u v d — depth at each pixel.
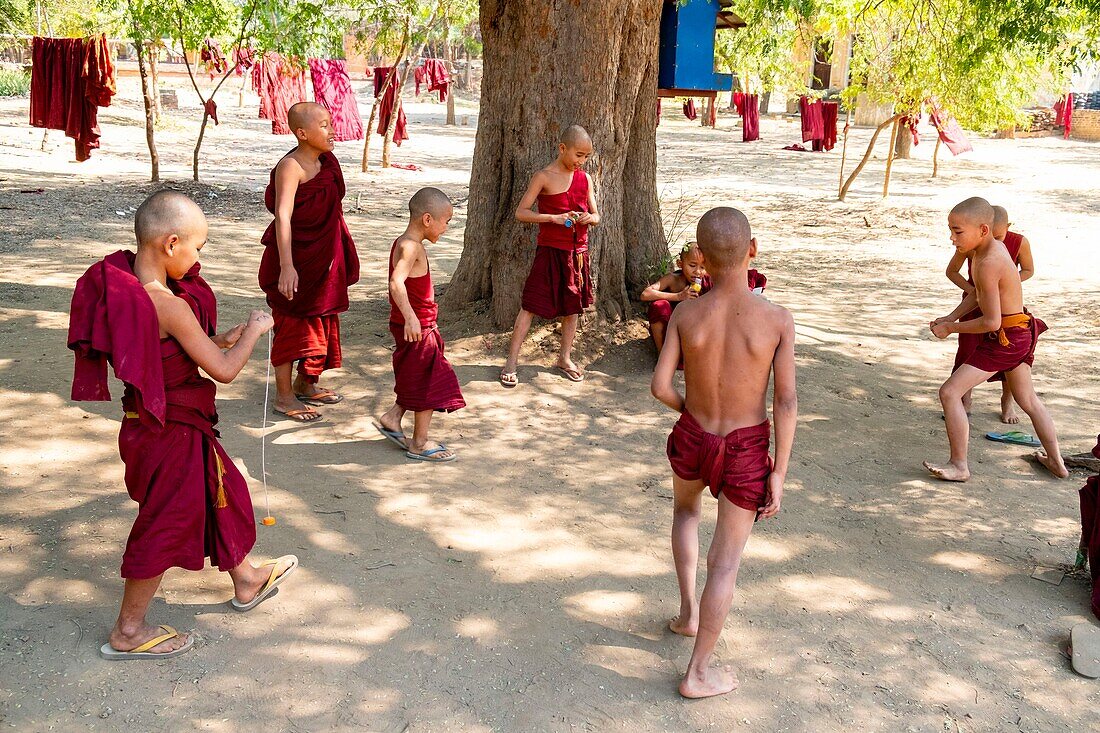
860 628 3.63
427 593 3.74
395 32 19.44
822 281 10.36
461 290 7.14
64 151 19.02
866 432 5.79
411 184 17.33
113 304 2.89
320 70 20.64
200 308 3.21
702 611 3.10
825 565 4.11
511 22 6.62
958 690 3.28
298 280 5.28
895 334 8.13
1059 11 9.09
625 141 6.84
